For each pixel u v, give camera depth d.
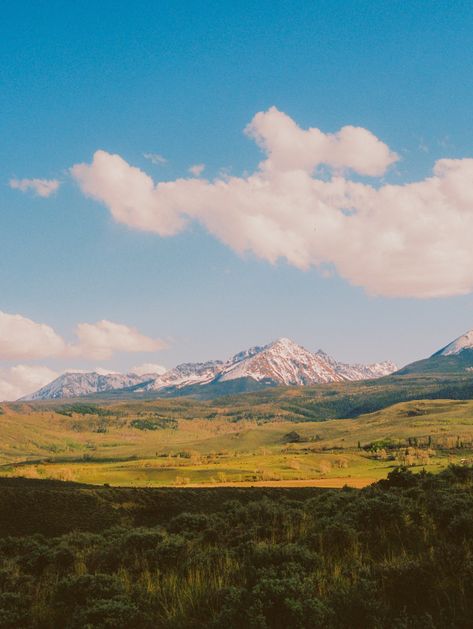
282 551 12.04
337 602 9.28
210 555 13.57
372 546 13.21
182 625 9.52
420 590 9.57
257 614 8.94
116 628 9.66
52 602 11.46
